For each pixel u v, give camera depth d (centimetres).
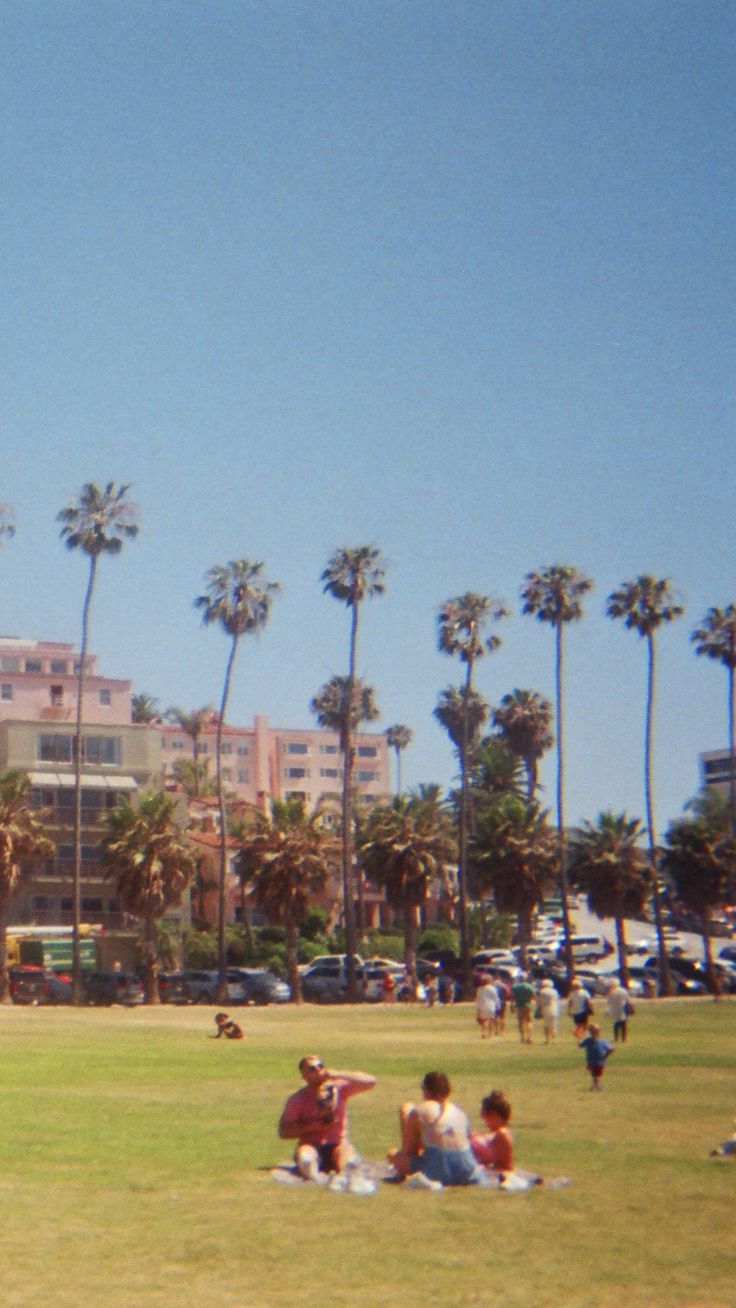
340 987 9094
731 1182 1786
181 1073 3766
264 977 8881
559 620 10094
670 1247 1358
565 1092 3250
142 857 8494
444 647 10669
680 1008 7556
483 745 14175
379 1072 3788
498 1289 1184
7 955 9312
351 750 9575
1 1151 2120
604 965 11481
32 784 10519
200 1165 1956
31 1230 1434
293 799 9075
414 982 9100
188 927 10919
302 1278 1218
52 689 13712
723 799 13438
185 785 14600
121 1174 1864
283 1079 3581
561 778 9694
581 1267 1269
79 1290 1168
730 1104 2959
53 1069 3878
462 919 9306
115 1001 8438
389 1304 1130
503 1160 1772
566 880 10056
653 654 9962
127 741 11206
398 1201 1606
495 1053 4569
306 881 8844
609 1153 2112
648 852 10262
